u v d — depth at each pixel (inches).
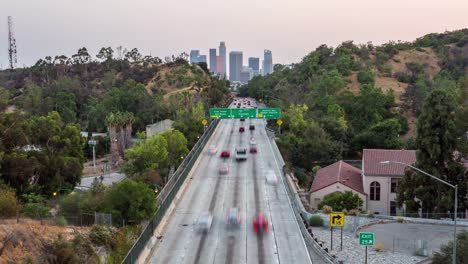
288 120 4037.9
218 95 5940.0
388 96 4690.0
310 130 3491.6
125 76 7519.7
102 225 1435.8
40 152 2079.2
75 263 1152.8
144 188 1611.7
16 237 1124.5
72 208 1615.4
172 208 1913.1
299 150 3371.1
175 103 5113.2
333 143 3538.4
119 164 3378.4
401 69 6358.3
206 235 1615.4
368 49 6993.1
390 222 1791.3
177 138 2778.1
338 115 4163.4
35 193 1941.4
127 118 3528.5
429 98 2055.9
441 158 2022.6
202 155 3056.1
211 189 2241.6
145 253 1408.7
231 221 1734.7
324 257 1400.1
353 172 2578.7
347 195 2197.3
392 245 1520.7
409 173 2054.6
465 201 1975.9
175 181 2138.3
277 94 6412.4
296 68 7367.1
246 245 1517.0
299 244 1529.3
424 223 1774.1
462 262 1202.6
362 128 4185.5
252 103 6993.1
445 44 7204.7
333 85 4968.0
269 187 2282.2
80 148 2415.1
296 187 2188.7
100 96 6092.5
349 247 1503.4
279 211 1905.8
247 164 2802.7
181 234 1627.7
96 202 1609.3
